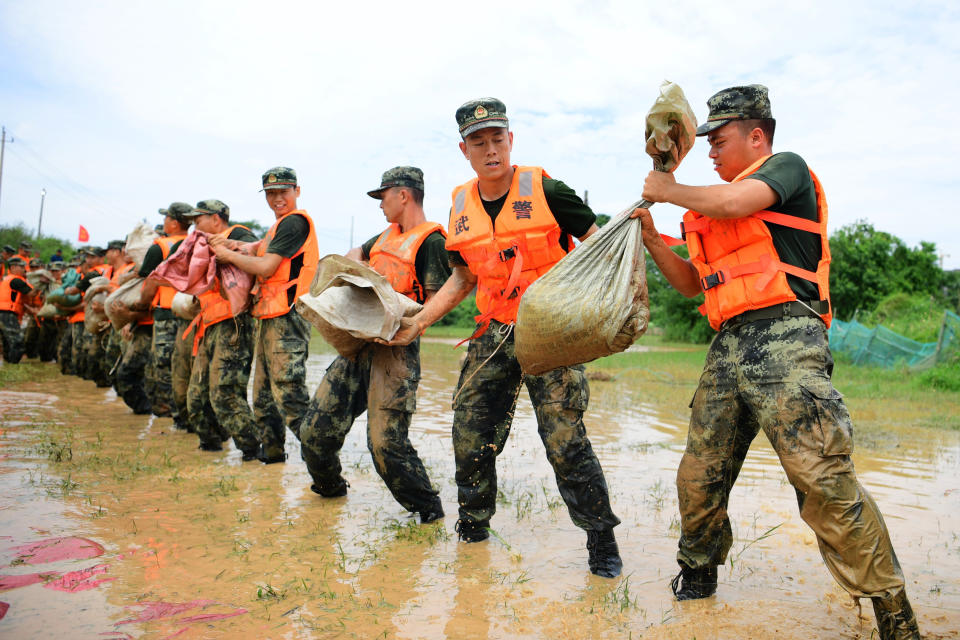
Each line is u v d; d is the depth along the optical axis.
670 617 2.82
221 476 5.12
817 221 2.80
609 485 5.01
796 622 2.79
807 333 2.66
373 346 4.14
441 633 2.65
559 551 3.65
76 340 10.92
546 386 3.38
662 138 2.67
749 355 2.73
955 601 2.98
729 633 2.68
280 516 4.18
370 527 4.02
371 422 4.08
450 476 5.29
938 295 32.09
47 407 8.11
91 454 5.63
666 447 6.55
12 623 2.64
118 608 2.81
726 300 2.83
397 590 3.08
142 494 4.54
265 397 5.54
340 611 2.84
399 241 4.36
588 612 2.85
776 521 4.14
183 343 6.64
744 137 2.99
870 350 17.34
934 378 12.67
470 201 3.64
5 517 3.91
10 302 12.66
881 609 2.50
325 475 4.46
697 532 2.97
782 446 2.62
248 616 2.77
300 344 5.39
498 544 3.76
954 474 5.54
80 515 4.01
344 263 3.94
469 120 3.38
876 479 5.31
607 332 2.83
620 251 2.90
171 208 7.33
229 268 5.45
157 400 7.56
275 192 5.48
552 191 3.45
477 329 3.65
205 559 3.40
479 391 3.67
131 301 7.46
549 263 3.49
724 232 2.84
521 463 5.76
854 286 32.06
